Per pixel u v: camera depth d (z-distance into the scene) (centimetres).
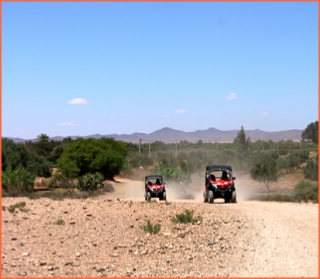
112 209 1805
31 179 2875
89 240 1230
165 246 1236
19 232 1237
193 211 1773
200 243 1291
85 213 1639
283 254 1170
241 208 2034
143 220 1588
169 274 984
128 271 985
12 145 5066
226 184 2488
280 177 4891
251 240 1333
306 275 972
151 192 3020
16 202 1822
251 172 4403
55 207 1750
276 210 1970
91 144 6194
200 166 6188
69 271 952
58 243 1169
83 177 4247
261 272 1003
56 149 8812
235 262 1094
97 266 1009
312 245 1270
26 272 913
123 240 1271
